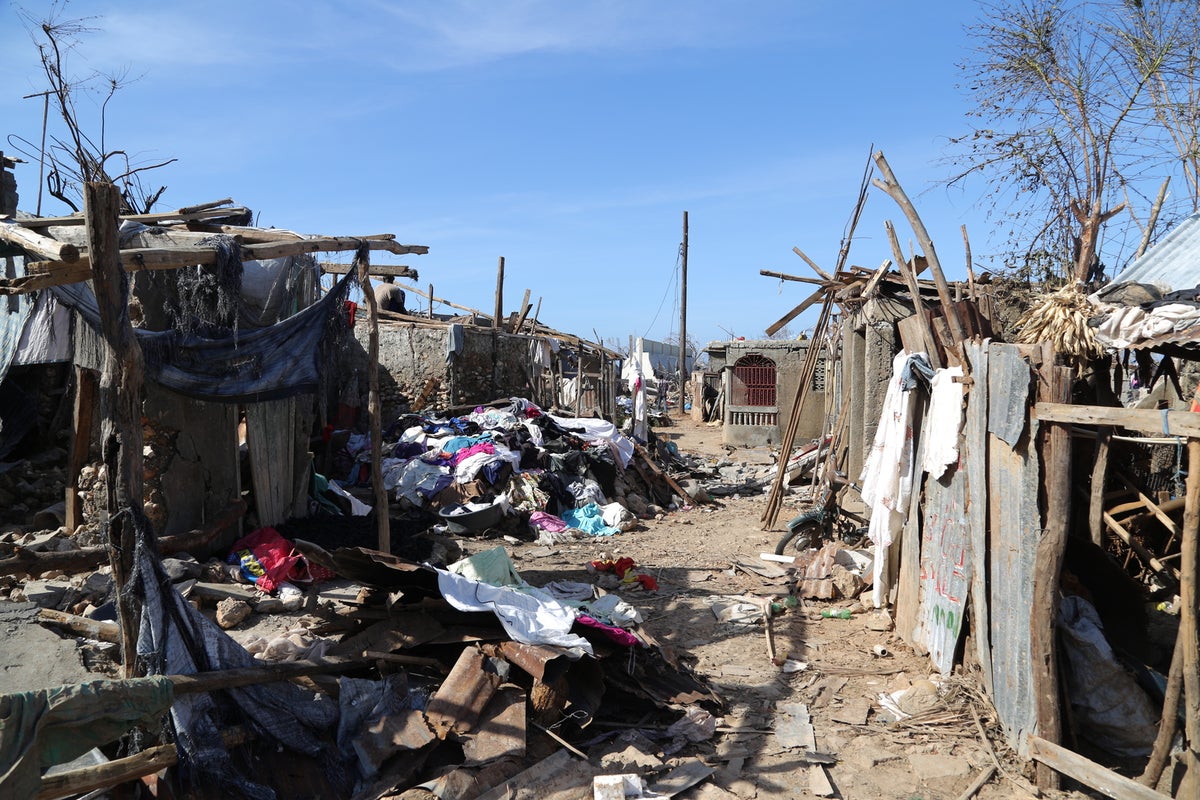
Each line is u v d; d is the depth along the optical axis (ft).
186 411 28.35
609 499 46.85
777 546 35.53
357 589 27.32
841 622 26.43
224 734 15.12
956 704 19.25
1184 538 13.85
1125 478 22.20
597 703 18.49
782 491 43.01
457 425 49.08
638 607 28.19
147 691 13.05
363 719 16.83
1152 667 18.42
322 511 35.73
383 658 18.24
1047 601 16.16
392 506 39.88
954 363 21.30
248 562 27.58
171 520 27.91
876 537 24.98
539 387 74.74
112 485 15.07
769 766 17.10
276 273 29.91
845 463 40.81
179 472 28.22
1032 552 16.63
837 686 21.17
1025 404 16.75
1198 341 18.85
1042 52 42.11
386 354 58.59
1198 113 41.32
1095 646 16.51
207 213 24.95
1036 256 40.63
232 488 30.53
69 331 28.78
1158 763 14.51
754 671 22.31
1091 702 16.65
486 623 19.26
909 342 25.64
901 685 21.03
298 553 27.58
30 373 39.06
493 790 15.35
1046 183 42.09
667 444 67.31
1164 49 40.42
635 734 18.12
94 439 29.89
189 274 23.71
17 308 29.07
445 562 31.24
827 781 16.31
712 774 16.63
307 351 26.81
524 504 41.42
